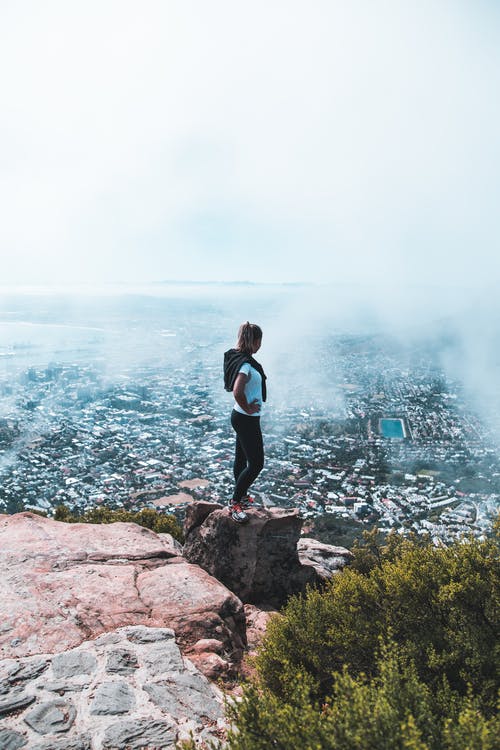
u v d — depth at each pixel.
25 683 2.92
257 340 4.95
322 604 3.73
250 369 4.79
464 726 1.92
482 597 3.16
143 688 3.02
